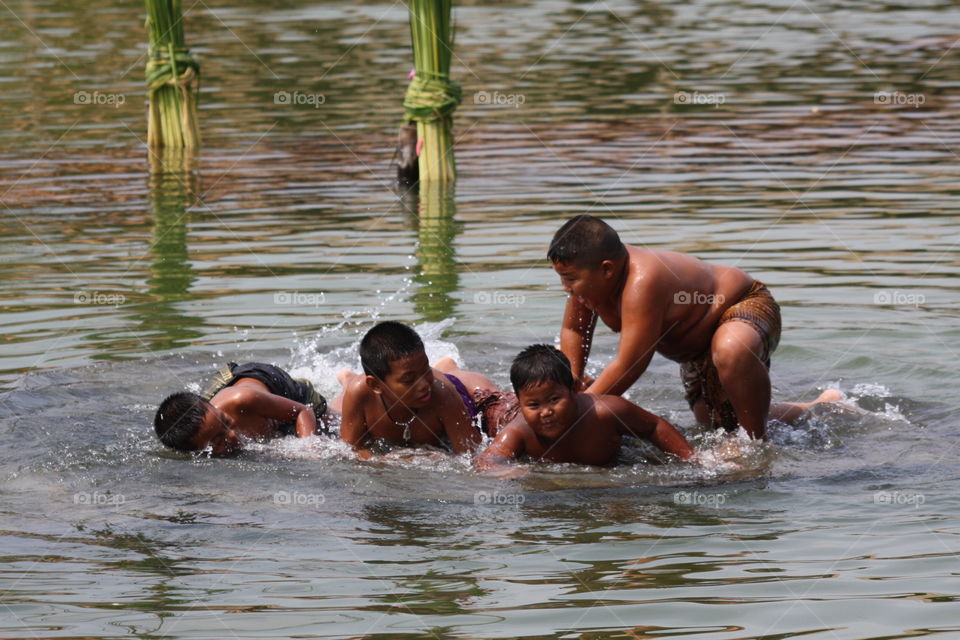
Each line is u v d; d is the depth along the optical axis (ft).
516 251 101.65
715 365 63.77
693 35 213.46
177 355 78.64
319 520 53.52
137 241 106.52
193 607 43.83
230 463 62.13
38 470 60.34
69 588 45.78
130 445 64.34
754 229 104.94
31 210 118.01
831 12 234.17
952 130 141.38
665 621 41.91
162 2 144.77
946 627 40.88
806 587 44.39
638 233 104.12
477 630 41.50
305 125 155.33
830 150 134.41
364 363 64.34
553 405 60.70
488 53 200.54
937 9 232.12
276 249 103.45
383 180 129.29
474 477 59.93
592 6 250.98
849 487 56.29
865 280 90.79
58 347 79.71
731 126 147.95
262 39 214.90
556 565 47.32
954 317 82.53
